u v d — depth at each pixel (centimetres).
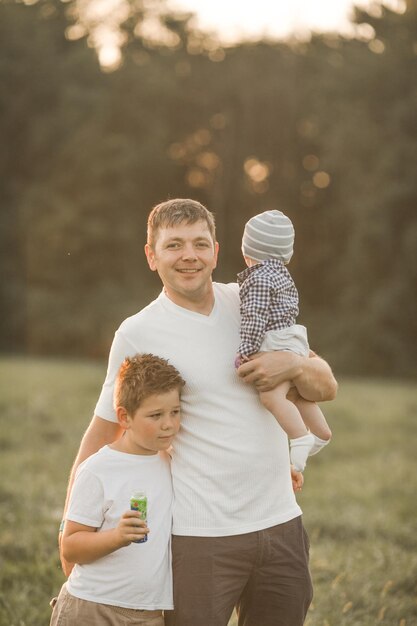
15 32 4459
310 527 819
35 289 4234
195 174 4622
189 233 371
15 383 1838
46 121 4406
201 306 381
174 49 4691
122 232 4272
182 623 364
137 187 4419
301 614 377
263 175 4538
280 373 375
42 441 1227
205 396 370
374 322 3653
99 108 4394
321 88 4000
